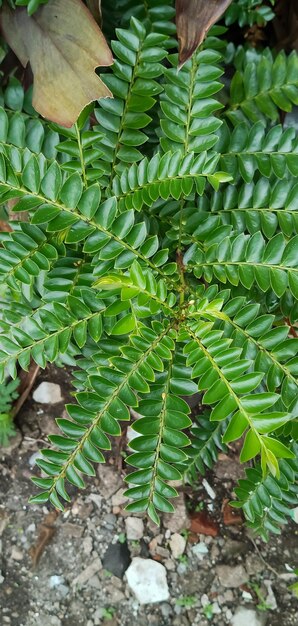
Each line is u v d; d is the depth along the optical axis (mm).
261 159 448
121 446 615
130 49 433
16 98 450
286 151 447
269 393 316
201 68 439
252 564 592
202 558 593
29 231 400
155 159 404
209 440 490
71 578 584
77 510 604
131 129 443
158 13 478
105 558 588
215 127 433
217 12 412
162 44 468
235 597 583
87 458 403
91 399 361
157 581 576
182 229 445
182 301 396
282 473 414
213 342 354
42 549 590
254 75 484
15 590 579
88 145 419
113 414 362
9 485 612
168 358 361
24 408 634
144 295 343
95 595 579
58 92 413
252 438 312
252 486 421
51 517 601
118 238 379
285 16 569
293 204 424
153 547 594
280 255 386
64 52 418
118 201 425
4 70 501
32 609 574
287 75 475
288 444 438
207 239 421
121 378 357
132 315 339
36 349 393
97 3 442
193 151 420
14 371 403
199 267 421
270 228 433
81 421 367
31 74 484
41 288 440
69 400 635
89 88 406
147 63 435
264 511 458
